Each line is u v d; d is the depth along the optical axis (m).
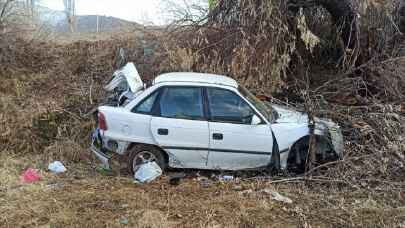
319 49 10.77
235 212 6.00
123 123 7.16
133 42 11.91
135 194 6.46
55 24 14.83
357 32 9.87
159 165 7.24
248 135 7.16
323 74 10.42
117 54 11.64
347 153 7.70
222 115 7.19
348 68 9.99
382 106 8.53
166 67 9.98
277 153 7.23
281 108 8.15
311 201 6.51
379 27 9.95
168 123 7.12
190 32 10.52
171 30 10.72
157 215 5.79
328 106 8.87
